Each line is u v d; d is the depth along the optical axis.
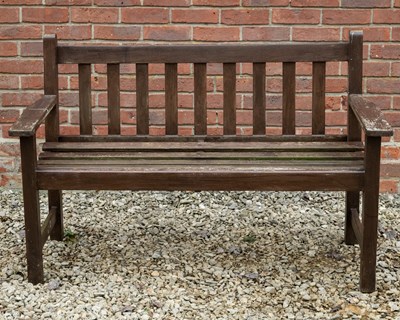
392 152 5.33
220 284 4.29
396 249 4.64
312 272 4.39
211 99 5.29
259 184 4.16
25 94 5.30
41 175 4.17
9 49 5.26
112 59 4.59
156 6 5.22
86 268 4.43
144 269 4.41
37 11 5.22
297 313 4.05
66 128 5.32
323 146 4.45
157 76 5.29
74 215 5.06
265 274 4.38
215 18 5.22
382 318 4.02
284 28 5.23
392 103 5.29
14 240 4.74
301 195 5.34
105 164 4.25
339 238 4.77
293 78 4.61
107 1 5.21
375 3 5.21
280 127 5.32
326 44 4.56
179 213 5.12
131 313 4.04
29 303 4.12
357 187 4.14
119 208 5.17
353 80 4.54
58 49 4.57
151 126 5.32
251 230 4.88
